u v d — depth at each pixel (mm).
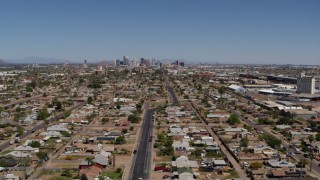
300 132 181250
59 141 164125
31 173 119438
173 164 125750
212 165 128125
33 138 167625
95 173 116438
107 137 168750
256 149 145750
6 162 127875
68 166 127438
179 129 185375
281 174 116812
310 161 134125
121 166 128000
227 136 174750
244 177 117000
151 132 185500
